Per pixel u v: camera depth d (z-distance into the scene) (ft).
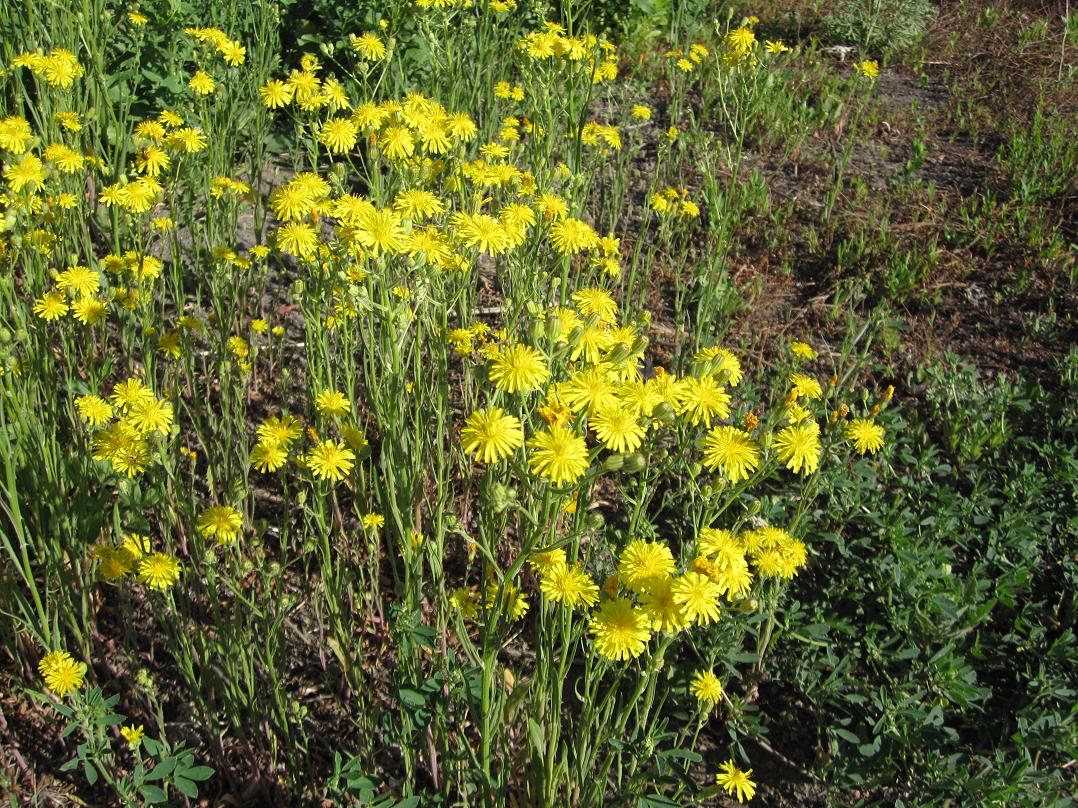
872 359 3.38
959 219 4.10
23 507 2.18
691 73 5.16
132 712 2.07
